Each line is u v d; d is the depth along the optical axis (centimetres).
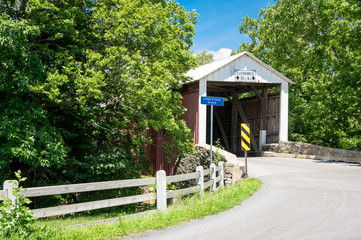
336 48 2245
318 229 552
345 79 1975
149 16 1251
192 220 638
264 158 2047
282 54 2702
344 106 2095
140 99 1184
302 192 898
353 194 855
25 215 483
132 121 1484
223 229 566
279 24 2558
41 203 1193
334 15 2141
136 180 653
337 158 1838
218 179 1002
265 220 624
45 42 1248
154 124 1248
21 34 876
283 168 1488
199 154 1558
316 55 2250
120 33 1123
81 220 893
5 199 482
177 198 1449
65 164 1280
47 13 1057
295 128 2895
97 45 1298
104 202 589
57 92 992
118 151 1371
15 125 952
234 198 809
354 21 1892
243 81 2058
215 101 990
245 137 1277
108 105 1401
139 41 1191
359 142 2177
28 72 961
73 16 1112
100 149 1394
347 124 2438
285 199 817
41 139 995
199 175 844
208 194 902
